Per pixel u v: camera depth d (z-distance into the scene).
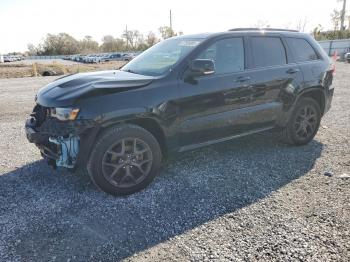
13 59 64.62
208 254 2.70
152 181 4.06
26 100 10.14
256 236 2.94
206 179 4.12
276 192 3.77
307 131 5.39
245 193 3.75
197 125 4.09
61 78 4.41
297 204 3.49
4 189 3.85
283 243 2.83
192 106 3.99
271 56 4.84
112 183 3.65
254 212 3.34
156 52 4.75
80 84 3.77
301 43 5.31
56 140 3.47
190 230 3.05
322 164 4.60
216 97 4.16
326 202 3.52
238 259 2.63
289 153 5.04
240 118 4.47
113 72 4.46
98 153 3.53
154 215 3.31
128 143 3.70
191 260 2.63
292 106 5.01
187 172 4.33
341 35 48.66
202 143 4.25
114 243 2.87
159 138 4.01
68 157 3.47
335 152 5.08
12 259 2.65
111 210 3.41
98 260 2.66
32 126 3.85
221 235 2.96
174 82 3.87
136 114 3.59
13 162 4.71
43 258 2.67
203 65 3.79
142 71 4.32
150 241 2.90
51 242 2.88
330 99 5.64
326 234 2.95
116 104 3.49
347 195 3.67
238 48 4.53
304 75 5.09
